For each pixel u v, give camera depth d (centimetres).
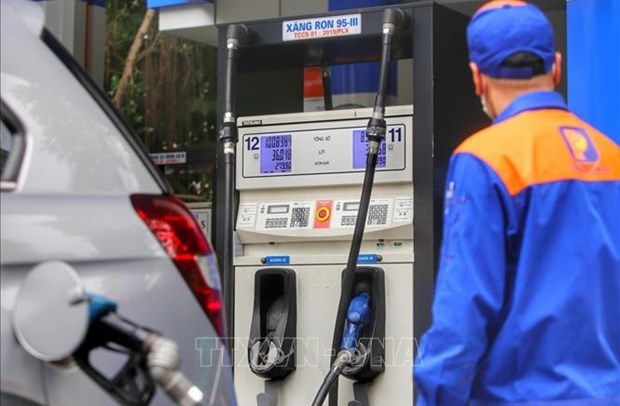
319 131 580
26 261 327
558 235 352
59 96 350
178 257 358
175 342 351
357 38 573
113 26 1273
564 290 349
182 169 916
